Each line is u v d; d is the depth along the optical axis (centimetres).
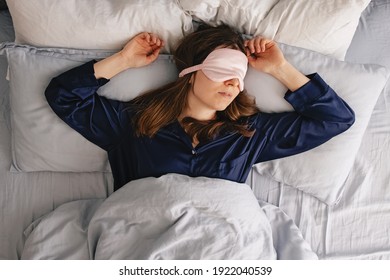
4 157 160
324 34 153
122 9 150
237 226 138
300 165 159
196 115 150
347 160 159
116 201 143
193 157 149
